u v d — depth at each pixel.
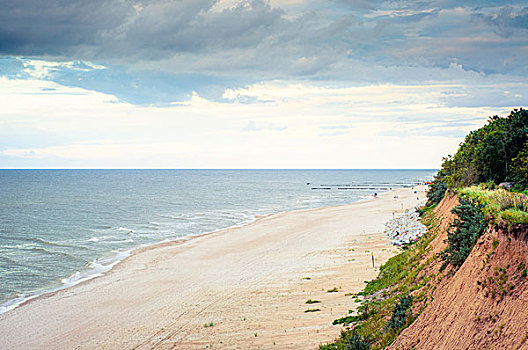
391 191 188.75
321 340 25.41
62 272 51.12
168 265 53.41
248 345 26.77
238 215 105.50
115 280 47.16
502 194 17.20
